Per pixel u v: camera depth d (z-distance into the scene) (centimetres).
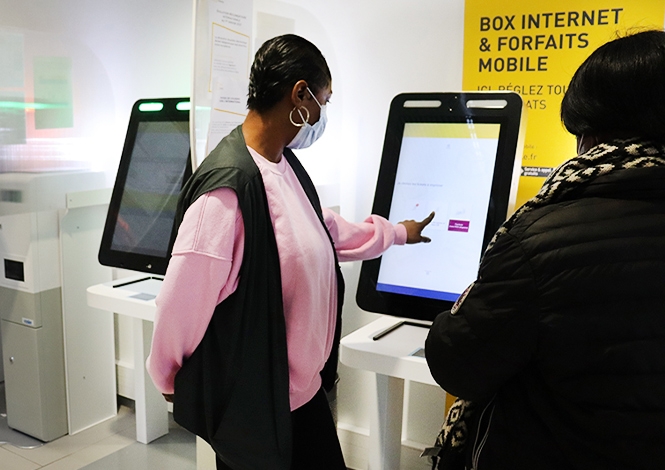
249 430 144
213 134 196
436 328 119
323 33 250
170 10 292
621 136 106
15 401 298
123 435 300
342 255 180
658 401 98
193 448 288
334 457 173
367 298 202
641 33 106
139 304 232
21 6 273
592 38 203
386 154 202
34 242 276
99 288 253
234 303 140
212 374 142
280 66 143
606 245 99
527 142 218
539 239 102
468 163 192
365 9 245
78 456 279
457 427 131
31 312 281
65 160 292
